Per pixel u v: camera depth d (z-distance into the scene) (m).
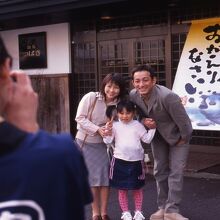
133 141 4.54
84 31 9.32
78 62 9.51
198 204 5.57
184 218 4.57
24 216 1.18
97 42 9.16
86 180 1.37
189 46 7.85
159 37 8.34
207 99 7.63
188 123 4.52
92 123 4.61
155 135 4.73
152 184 6.65
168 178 4.74
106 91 4.58
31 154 1.22
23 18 9.02
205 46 7.68
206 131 8.26
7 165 1.19
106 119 4.68
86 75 9.42
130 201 5.75
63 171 1.24
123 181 4.57
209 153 8.25
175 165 4.64
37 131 1.33
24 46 10.20
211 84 7.60
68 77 9.47
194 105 7.77
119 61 8.90
